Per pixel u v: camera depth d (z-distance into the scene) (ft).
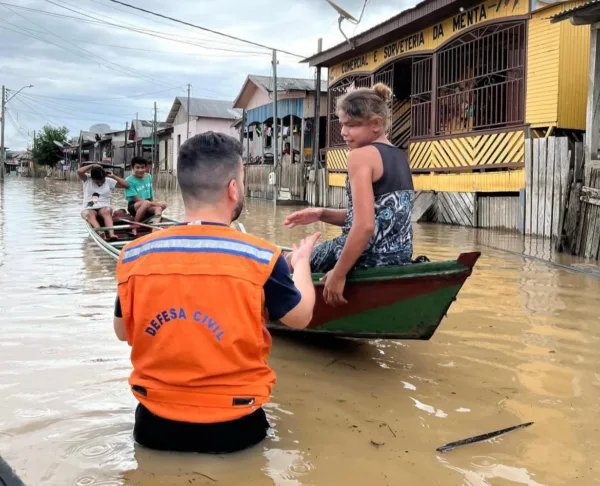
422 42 49.08
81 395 10.41
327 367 12.16
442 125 47.26
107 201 32.45
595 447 8.71
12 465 7.99
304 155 84.17
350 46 56.08
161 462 8.08
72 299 17.46
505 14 39.91
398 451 8.54
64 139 236.02
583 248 26.96
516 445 8.76
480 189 41.75
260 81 89.30
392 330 11.84
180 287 7.74
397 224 11.85
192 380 7.88
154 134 132.87
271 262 8.00
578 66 37.04
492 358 12.73
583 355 12.94
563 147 33.09
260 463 8.12
